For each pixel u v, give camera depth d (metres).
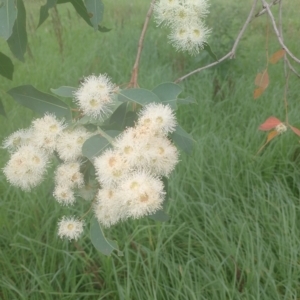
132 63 0.88
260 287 0.45
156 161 0.20
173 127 0.22
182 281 0.43
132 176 0.20
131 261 0.47
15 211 0.52
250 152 0.63
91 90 0.22
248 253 0.47
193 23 0.25
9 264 0.47
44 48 0.96
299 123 0.66
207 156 0.62
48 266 0.49
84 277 0.48
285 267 0.48
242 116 0.72
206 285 0.44
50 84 0.80
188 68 0.89
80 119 0.23
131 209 0.20
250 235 0.48
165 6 0.24
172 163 0.21
